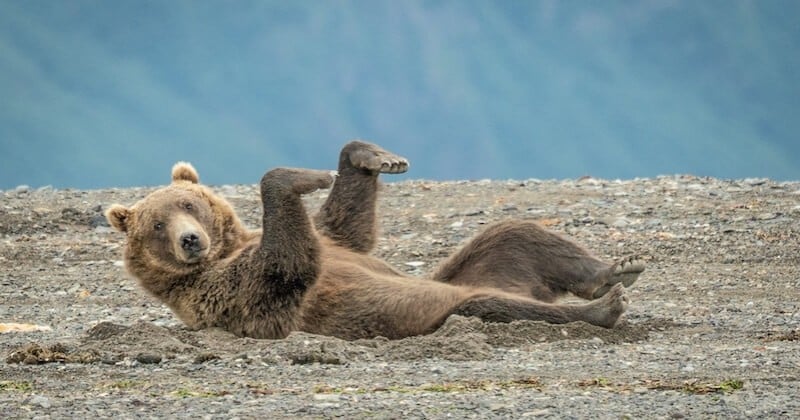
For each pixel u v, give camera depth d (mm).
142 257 26781
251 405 18312
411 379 20328
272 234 25109
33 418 17828
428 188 51875
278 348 22969
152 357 22484
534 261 26828
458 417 17156
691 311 29031
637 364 21281
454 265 27500
